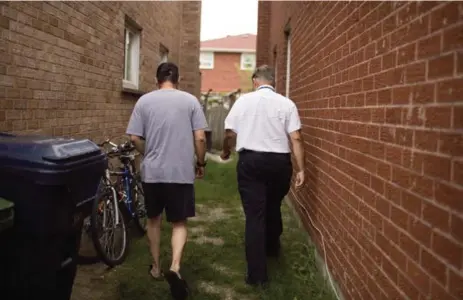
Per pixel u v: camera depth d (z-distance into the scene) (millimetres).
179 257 3461
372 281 2510
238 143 3814
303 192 5398
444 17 1686
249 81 35250
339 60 3500
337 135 3539
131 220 4828
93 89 5508
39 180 2143
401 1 2133
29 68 3855
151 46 9117
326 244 3879
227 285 3805
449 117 1629
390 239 2221
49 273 2262
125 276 3867
